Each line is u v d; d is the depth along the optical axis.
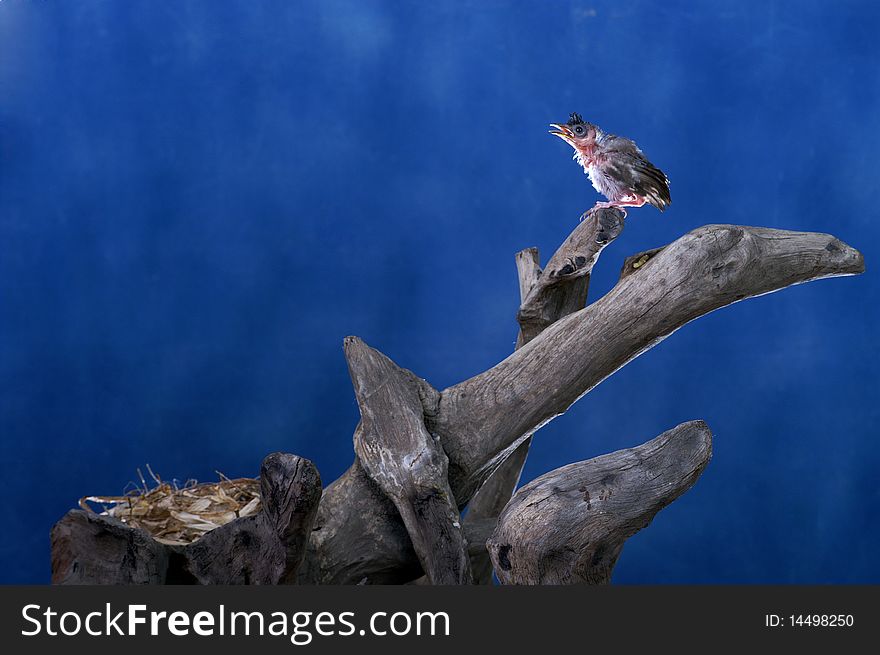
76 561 2.14
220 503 3.11
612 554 2.25
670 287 2.87
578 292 3.45
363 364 2.93
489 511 3.65
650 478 2.20
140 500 3.16
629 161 3.05
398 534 2.90
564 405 3.02
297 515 2.17
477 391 3.02
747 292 2.91
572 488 2.20
